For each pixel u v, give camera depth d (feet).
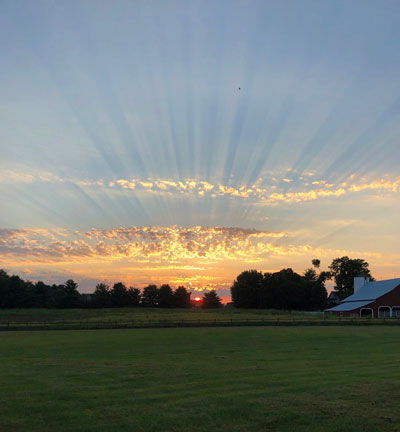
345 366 79.20
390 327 213.66
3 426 41.27
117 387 58.85
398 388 56.34
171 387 58.39
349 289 531.50
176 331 192.34
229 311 465.88
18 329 217.36
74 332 195.52
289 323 236.22
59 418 43.73
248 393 53.93
